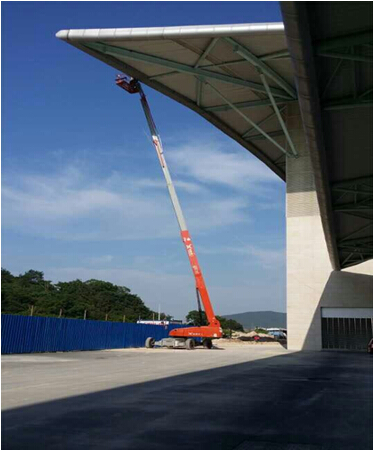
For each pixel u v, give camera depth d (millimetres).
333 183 21375
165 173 41094
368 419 9266
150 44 32281
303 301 42812
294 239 43562
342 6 10203
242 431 7996
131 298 113125
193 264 40281
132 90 42781
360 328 41594
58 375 17141
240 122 45625
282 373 18844
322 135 15484
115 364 22953
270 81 37406
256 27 27375
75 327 37125
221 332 40156
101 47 32875
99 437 7414
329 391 13477
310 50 10977
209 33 28078
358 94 14000
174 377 16625
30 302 82625
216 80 37000
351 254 38031
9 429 7934
